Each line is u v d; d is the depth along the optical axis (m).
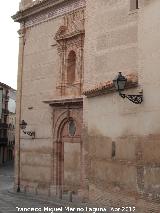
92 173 20.92
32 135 30.03
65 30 27.53
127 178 17.58
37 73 30.09
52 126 28.19
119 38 20.28
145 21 16.72
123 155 17.98
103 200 19.55
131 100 16.62
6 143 79.50
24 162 30.84
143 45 16.77
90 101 21.36
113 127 18.95
